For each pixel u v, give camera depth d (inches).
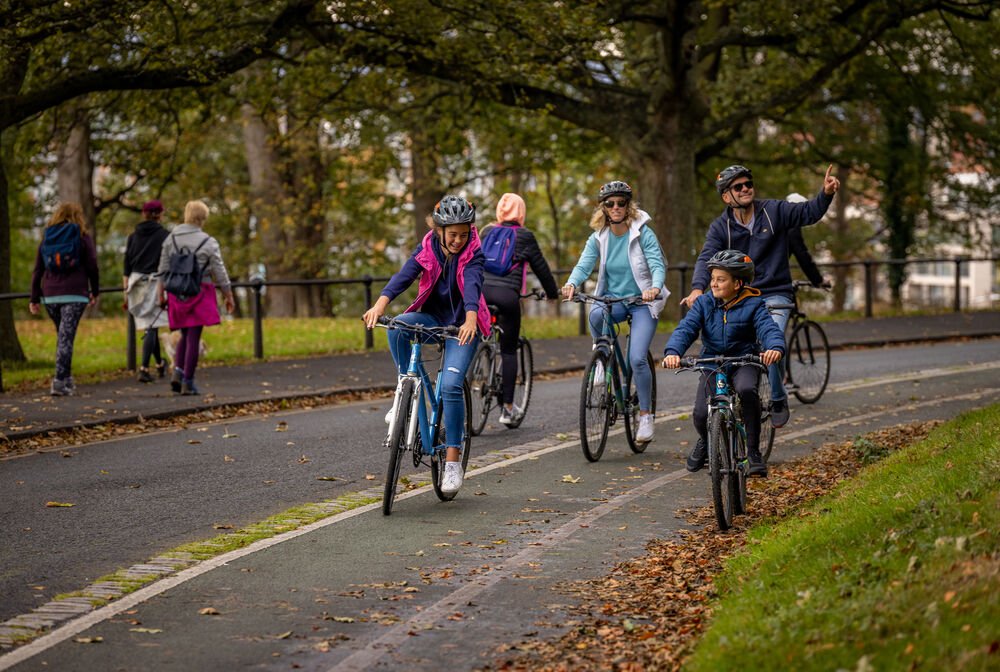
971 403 745.0
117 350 1068.5
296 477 538.9
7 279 944.3
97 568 390.0
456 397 479.2
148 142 1695.4
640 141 1434.5
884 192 1995.6
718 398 443.2
